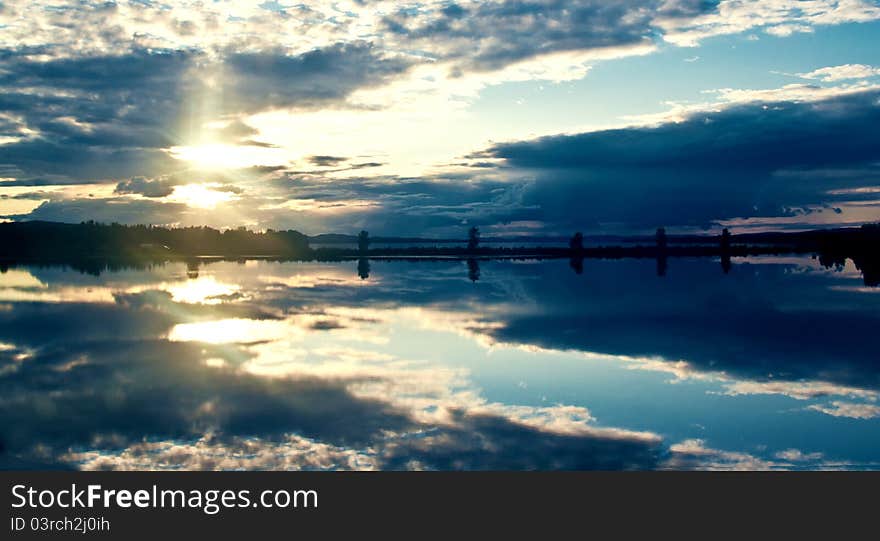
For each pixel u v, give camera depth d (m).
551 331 29.23
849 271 64.31
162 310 36.47
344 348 25.30
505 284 53.22
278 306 38.28
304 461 13.65
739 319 32.66
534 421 16.16
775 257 97.19
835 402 17.77
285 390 18.94
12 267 81.38
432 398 18.19
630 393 18.73
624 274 63.91
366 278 60.50
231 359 23.25
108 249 130.50
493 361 22.98
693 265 78.56
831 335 27.92
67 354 24.09
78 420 16.22
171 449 14.30
